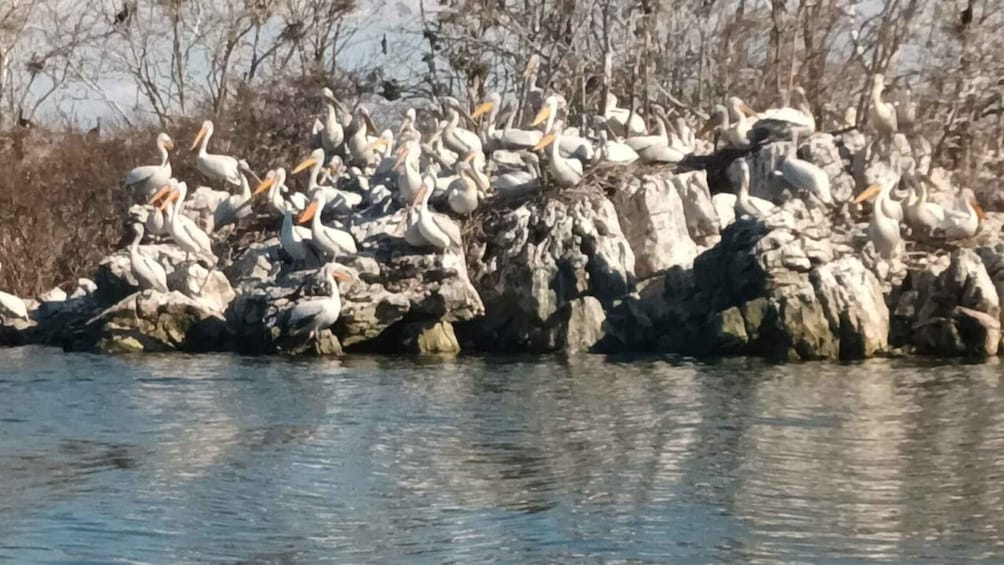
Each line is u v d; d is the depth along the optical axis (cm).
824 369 3198
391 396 2928
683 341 3491
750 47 5566
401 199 3916
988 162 4266
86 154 5006
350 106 5388
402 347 3606
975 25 4312
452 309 3575
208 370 3303
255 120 5234
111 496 2148
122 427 2636
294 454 2406
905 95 4047
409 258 3612
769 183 3788
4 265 4766
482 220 3769
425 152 4156
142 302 3694
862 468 2288
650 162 3894
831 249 3438
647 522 2012
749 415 2678
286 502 2122
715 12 5200
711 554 1880
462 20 5112
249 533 1977
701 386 2991
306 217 3672
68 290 4738
